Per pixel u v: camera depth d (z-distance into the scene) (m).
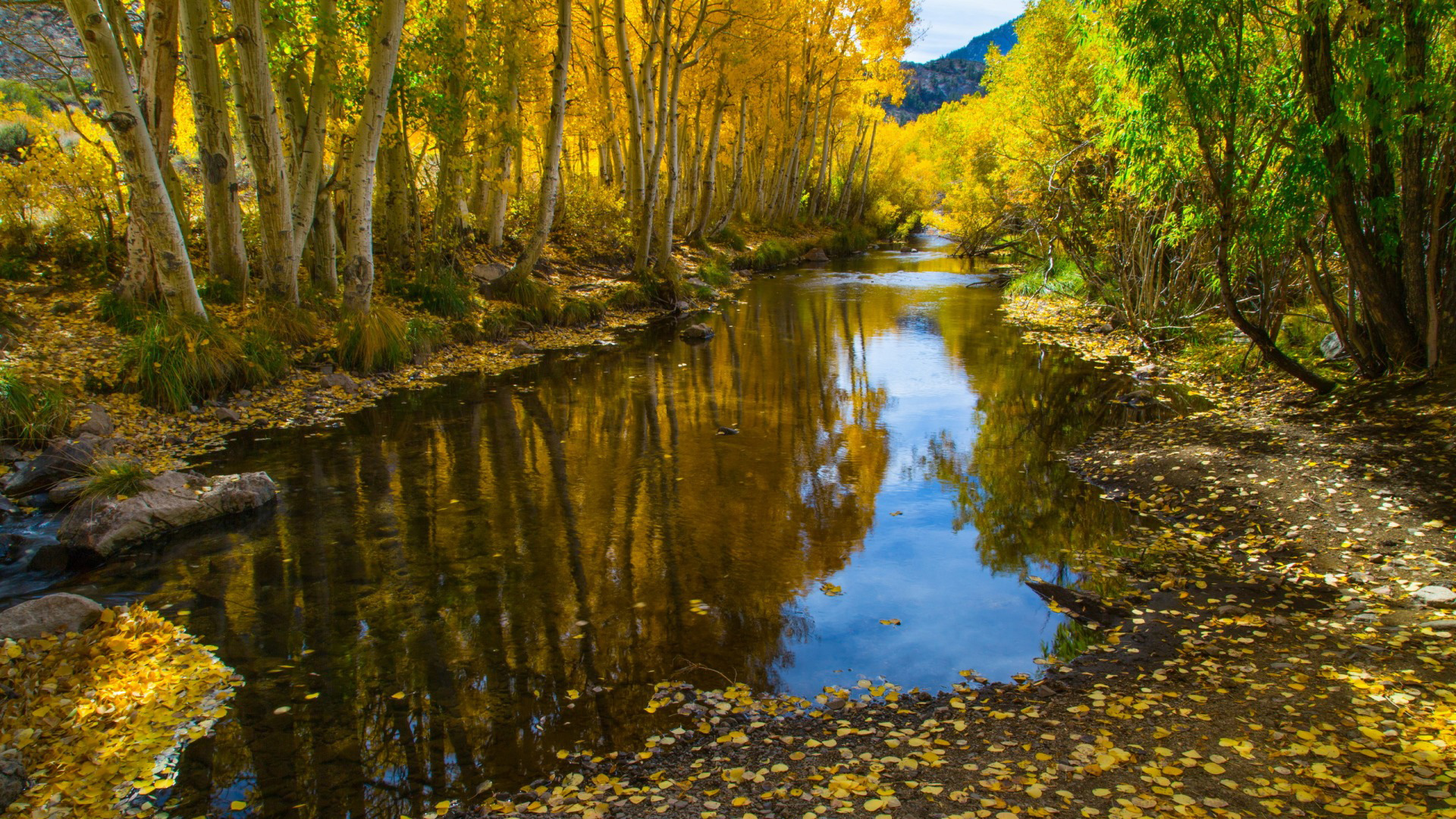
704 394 12.32
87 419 8.84
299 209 12.89
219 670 4.80
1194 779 3.43
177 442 9.16
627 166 27.55
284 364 11.47
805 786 3.59
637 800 3.54
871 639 5.17
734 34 24.58
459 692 4.59
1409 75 7.55
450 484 8.23
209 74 11.51
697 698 4.50
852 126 50.28
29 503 7.36
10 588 5.92
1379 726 3.76
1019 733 3.98
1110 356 14.92
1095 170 16.72
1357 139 8.20
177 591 5.89
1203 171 9.07
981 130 26.59
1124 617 5.37
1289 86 8.30
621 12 19.81
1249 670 4.46
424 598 5.75
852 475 8.59
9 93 15.20
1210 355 13.23
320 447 9.36
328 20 11.83
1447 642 4.56
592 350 15.79
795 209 41.03
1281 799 3.24
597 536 6.90
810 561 6.41
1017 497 7.84
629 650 5.05
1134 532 6.91
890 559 6.45
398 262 16.45
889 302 22.53
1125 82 9.03
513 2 15.48
